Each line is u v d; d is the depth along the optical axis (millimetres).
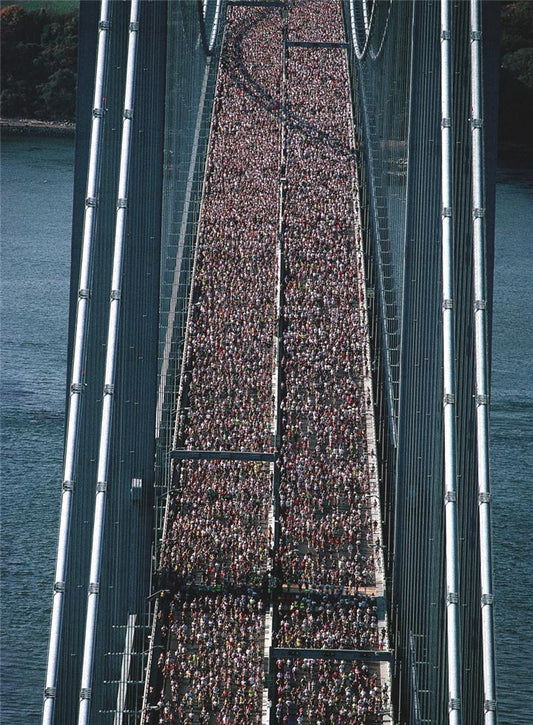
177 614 108188
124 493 103438
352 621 108375
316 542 116688
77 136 105062
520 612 117750
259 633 107188
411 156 102875
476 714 91688
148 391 107625
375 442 129000
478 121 95938
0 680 108000
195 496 121625
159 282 108188
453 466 93688
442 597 96625
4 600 118750
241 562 113250
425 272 101750
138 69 108188
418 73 103375
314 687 101875
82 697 87062
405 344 103688
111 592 99188
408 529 104562
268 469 126000
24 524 131875
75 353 97750
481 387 93250
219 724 98250
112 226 105188
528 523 133500
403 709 101625
